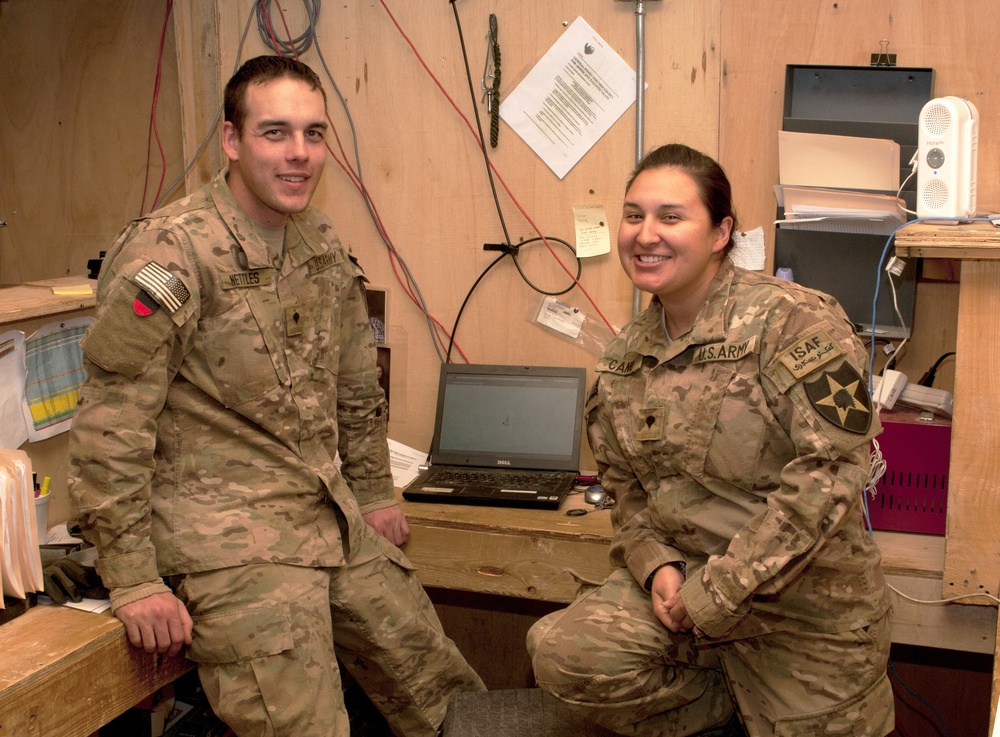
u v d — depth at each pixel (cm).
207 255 166
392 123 238
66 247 274
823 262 213
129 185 265
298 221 182
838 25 207
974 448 171
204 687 168
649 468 165
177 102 256
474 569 204
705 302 157
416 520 206
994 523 172
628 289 230
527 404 232
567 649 164
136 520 161
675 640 163
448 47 231
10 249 279
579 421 228
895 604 183
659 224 152
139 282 157
